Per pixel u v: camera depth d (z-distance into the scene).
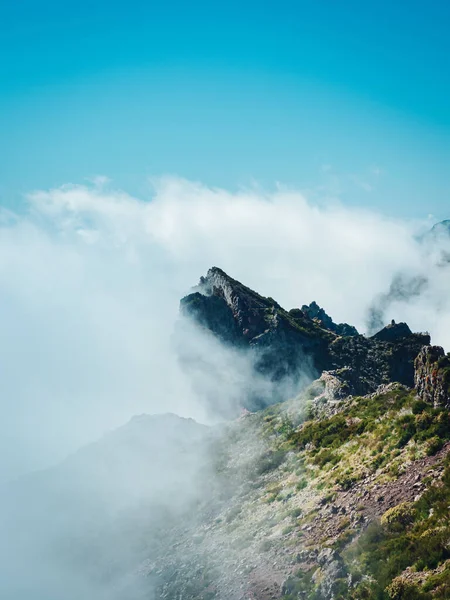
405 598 23.36
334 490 38.50
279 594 30.11
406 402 43.84
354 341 162.12
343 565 28.17
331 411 58.88
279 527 38.75
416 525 27.98
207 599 34.56
